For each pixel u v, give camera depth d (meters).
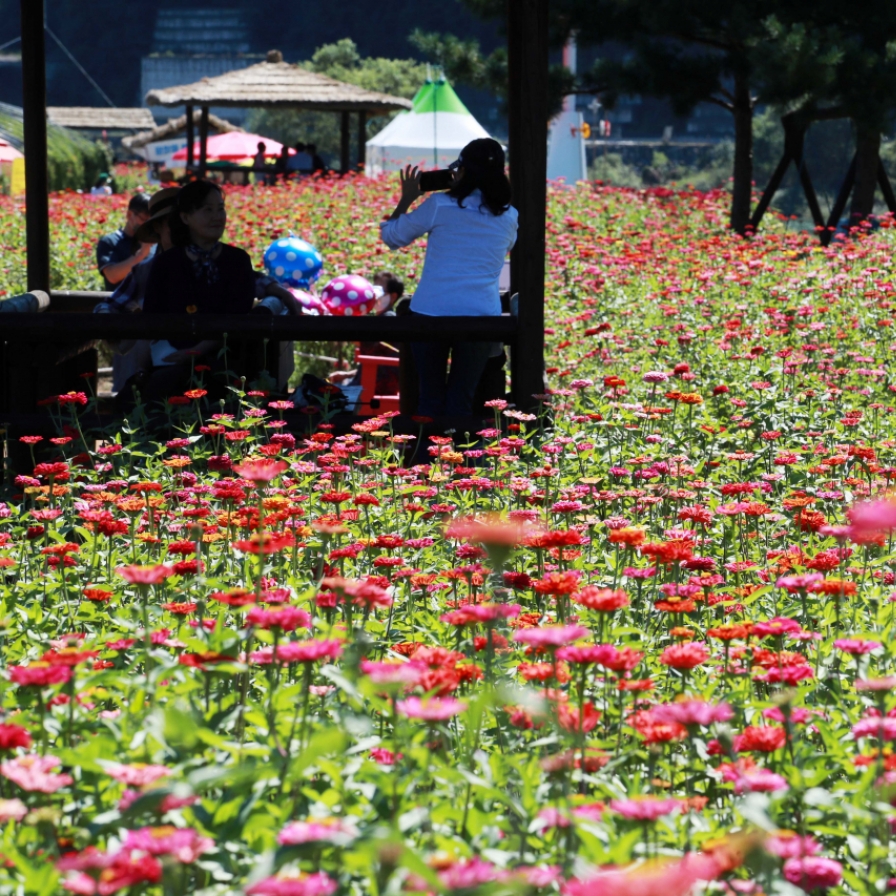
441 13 183.75
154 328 10.11
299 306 11.95
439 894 2.43
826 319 15.31
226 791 3.35
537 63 10.17
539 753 3.94
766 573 5.96
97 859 2.46
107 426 9.54
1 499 8.98
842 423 9.38
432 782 3.63
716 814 3.69
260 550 4.05
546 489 7.16
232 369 10.48
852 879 3.21
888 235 24.50
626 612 5.51
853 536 5.29
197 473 8.74
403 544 5.81
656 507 7.29
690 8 29.89
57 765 3.12
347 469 7.30
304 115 141.75
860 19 30.28
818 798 3.15
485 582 5.50
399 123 43.09
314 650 3.23
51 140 67.88
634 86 32.47
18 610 5.33
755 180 105.31
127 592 5.96
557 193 40.38
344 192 40.34
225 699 3.83
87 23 197.38
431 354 10.36
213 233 10.51
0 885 2.87
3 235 29.58
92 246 24.64
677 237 28.36
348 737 3.76
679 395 8.94
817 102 29.20
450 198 10.43
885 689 3.46
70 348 11.01
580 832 2.96
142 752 3.33
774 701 3.68
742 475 8.52
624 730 4.11
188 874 2.96
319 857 2.86
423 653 3.89
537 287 10.29
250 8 194.62
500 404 8.84
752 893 2.86
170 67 195.25
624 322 16.11
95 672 4.12
